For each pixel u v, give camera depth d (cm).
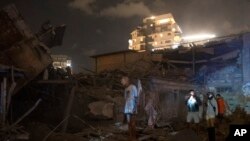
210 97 1198
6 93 1380
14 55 1460
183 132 1105
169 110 1795
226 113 1703
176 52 2417
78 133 1255
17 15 1461
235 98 2059
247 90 2033
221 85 2167
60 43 1906
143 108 1659
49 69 1877
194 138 1092
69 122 1487
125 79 1213
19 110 1778
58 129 1416
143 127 1445
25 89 1819
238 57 2138
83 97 1800
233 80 2127
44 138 1130
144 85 1811
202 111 1305
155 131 1345
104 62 2994
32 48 1523
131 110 1156
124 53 2822
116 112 1697
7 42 1453
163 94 1820
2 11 1433
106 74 2125
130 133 1158
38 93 1877
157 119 1562
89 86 1936
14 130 1186
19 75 1402
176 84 1928
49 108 1833
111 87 1973
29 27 1516
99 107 1672
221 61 2205
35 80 1664
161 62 2427
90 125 1473
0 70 1266
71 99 1466
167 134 1290
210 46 2264
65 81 1700
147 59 2419
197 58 2388
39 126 1234
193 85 2084
